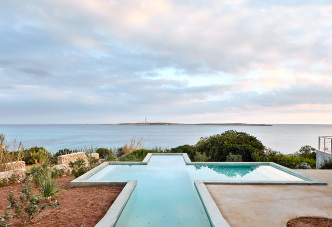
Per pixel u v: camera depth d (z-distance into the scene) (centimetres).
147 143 3672
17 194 495
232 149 1021
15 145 808
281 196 434
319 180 535
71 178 663
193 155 1150
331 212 359
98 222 312
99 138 5347
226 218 337
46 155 1045
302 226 310
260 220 329
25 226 317
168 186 565
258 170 756
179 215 385
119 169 762
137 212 397
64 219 338
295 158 1122
